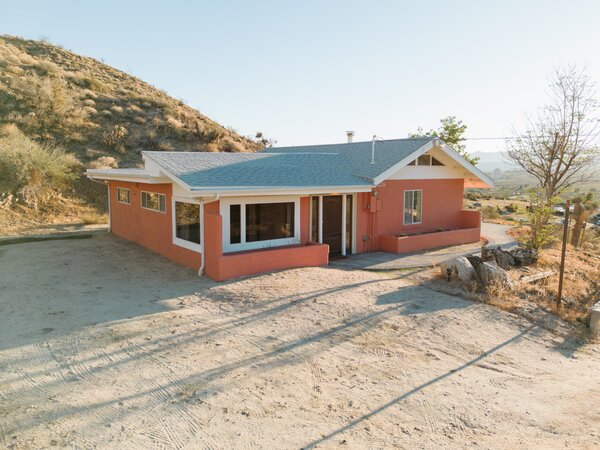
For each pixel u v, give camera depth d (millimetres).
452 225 19938
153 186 15328
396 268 13875
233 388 6324
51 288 10914
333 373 6941
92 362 7004
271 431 5324
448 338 8617
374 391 6449
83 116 34406
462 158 18281
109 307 9594
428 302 10492
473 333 8969
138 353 7363
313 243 14336
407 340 8391
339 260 15125
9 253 14852
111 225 19984
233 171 13586
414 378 6934
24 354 7215
